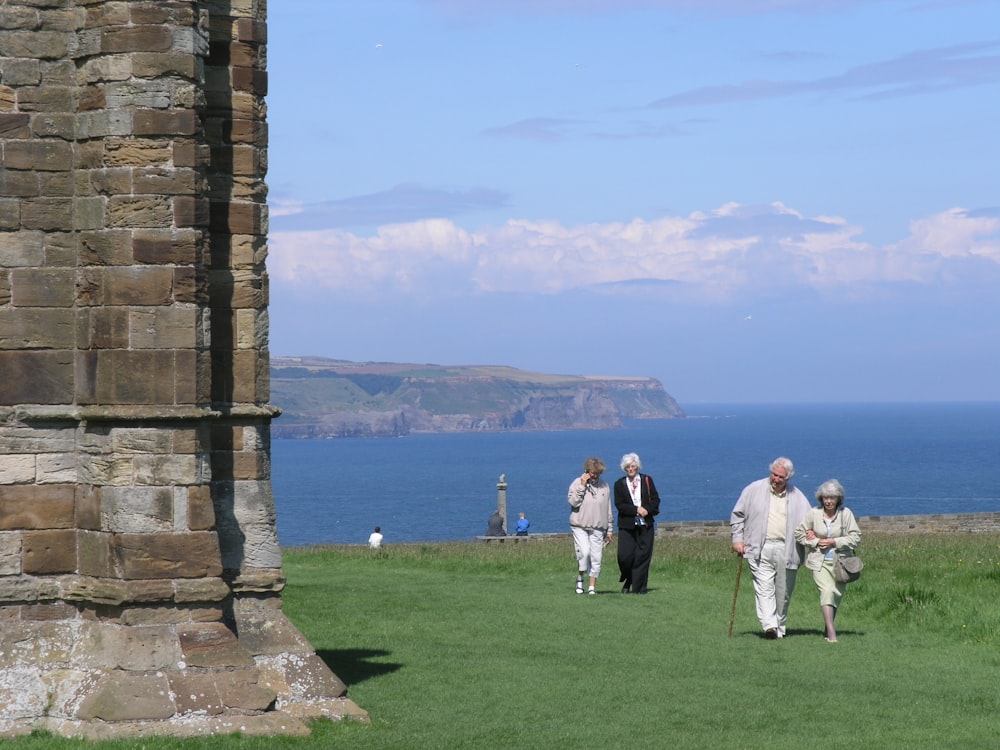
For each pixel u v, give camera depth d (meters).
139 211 12.53
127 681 12.02
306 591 23.75
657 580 26.80
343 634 18.36
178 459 12.45
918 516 49.88
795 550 18.97
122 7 12.67
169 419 12.41
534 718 12.81
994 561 26.75
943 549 31.66
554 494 195.88
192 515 12.48
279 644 13.59
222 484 13.89
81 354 12.77
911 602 21.09
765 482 19.22
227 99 14.18
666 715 13.05
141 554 12.30
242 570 13.84
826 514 18.94
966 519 49.97
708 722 12.74
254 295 14.17
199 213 12.75
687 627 19.88
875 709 13.48
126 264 12.50
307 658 13.52
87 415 12.51
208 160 12.98
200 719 11.97
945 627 19.48
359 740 11.81
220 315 14.05
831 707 13.59
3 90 12.80
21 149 12.81
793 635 19.17
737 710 13.34
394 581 26.69
